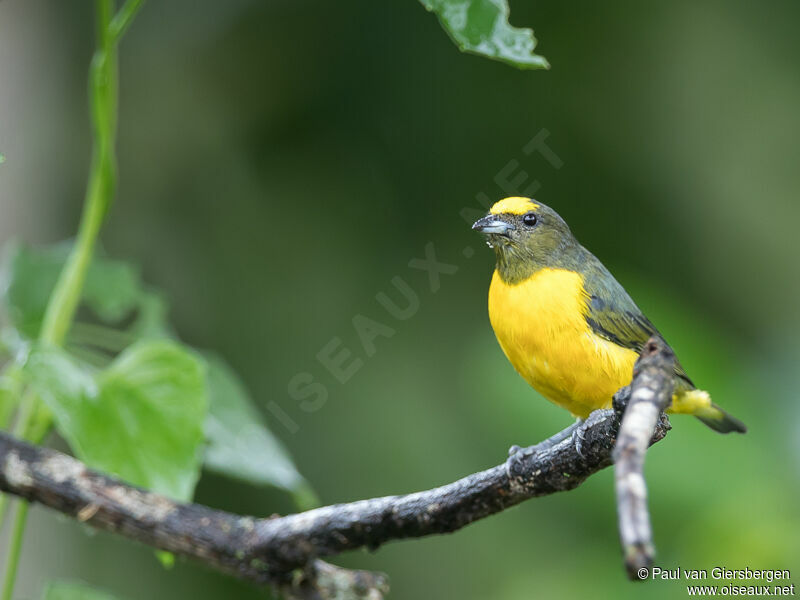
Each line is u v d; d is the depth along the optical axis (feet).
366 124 41.22
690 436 22.58
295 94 41.70
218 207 41.78
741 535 21.77
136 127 41.47
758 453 22.68
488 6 14.65
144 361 18.21
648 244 41.57
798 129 42.19
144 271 40.68
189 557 15.80
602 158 41.34
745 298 41.73
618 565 23.67
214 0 42.32
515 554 33.01
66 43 39.01
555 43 41.11
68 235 38.19
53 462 15.81
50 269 23.63
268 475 21.34
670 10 41.86
